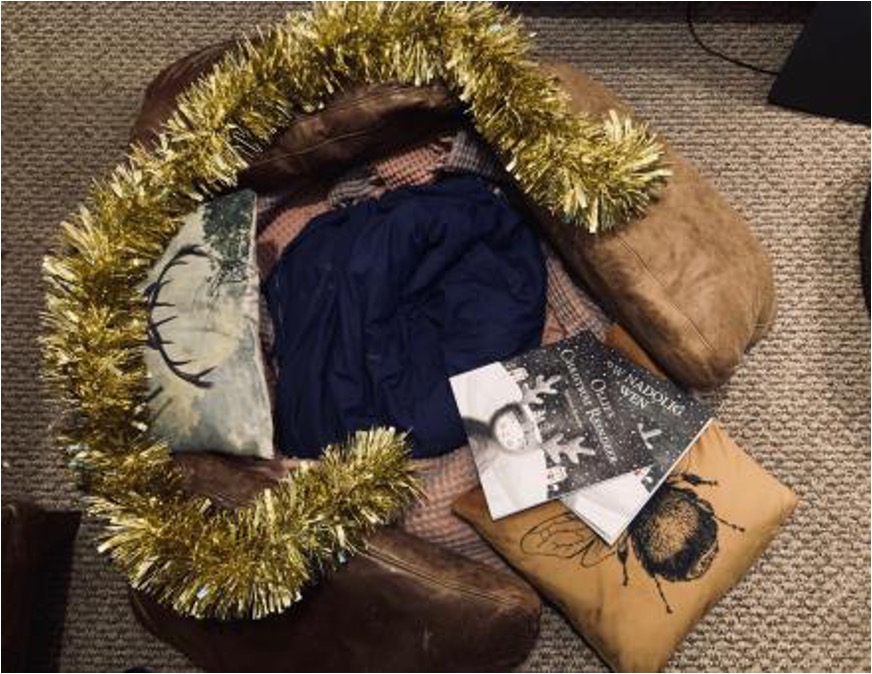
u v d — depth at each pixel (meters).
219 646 1.21
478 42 1.19
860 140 1.50
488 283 1.33
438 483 1.27
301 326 1.29
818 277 1.46
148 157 1.24
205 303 1.22
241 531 1.14
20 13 1.58
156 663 1.38
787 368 1.44
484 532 1.26
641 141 1.18
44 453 1.44
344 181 1.38
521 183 1.22
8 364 1.47
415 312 1.34
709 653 1.36
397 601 1.17
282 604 1.12
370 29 1.20
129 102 1.56
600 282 1.25
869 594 1.37
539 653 1.36
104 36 1.58
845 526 1.39
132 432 1.20
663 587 1.23
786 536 1.39
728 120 1.52
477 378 1.28
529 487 1.24
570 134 1.18
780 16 1.54
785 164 1.50
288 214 1.39
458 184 1.33
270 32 1.26
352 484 1.14
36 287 1.50
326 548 1.13
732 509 1.25
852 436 1.42
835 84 1.44
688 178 1.24
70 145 1.55
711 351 1.18
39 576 1.30
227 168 1.23
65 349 1.18
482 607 1.18
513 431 1.26
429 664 1.20
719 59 1.53
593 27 1.55
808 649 1.36
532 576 1.25
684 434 1.26
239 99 1.21
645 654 1.23
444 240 1.31
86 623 1.39
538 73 1.20
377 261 1.29
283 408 1.28
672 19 1.55
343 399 1.27
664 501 1.25
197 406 1.20
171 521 1.13
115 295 1.21
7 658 1.17
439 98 1.25
